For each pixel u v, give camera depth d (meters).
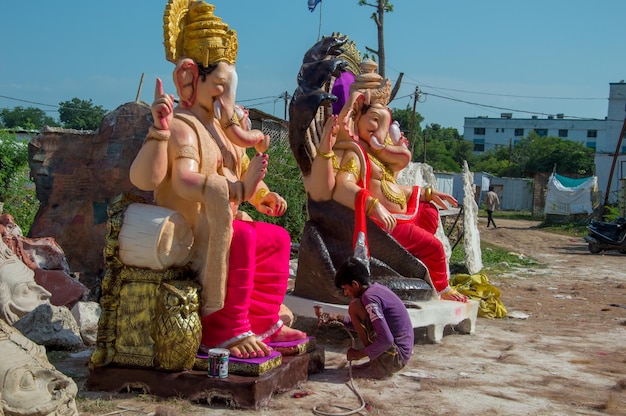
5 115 55.22
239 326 4.61
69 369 5.08
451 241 17.09
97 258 7.86
